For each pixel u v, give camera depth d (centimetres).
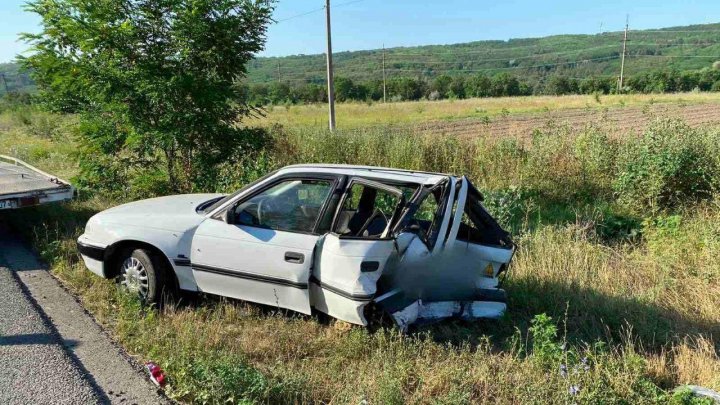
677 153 947
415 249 488
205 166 1017
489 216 554
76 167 1473
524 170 1145
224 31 972
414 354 468
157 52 979
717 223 762
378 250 476
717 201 850
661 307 576
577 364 432
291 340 492
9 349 470
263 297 530
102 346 482
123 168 1041
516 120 3284
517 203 958
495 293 540
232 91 1028
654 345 502
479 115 3878
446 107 4900
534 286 616
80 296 598
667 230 796
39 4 945
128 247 581
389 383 399
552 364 442
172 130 941
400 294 509
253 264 522
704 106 4331
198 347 465
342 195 516
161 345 475
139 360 461
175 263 551
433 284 525
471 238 561
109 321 532
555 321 546
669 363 470
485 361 455
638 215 959
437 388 419
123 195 1030
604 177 1112
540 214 953
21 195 798
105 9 940
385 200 582
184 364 429
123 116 948
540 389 399
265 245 518
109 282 612
